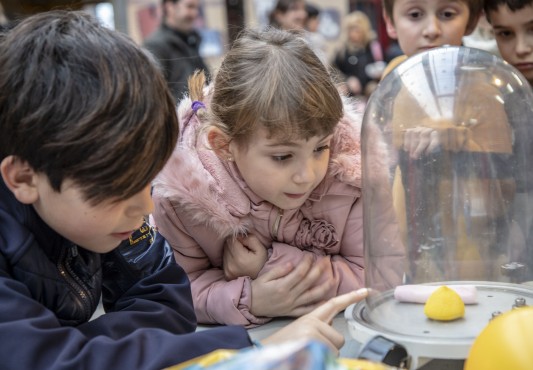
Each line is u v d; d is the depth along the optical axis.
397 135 1.04
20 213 0.83
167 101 0.77
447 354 0.76
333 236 1.23
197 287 1.22
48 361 0.75
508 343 0.62
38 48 0.74
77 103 0.72
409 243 1.03
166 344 0.78
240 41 1.19
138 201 0.78
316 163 1.10
